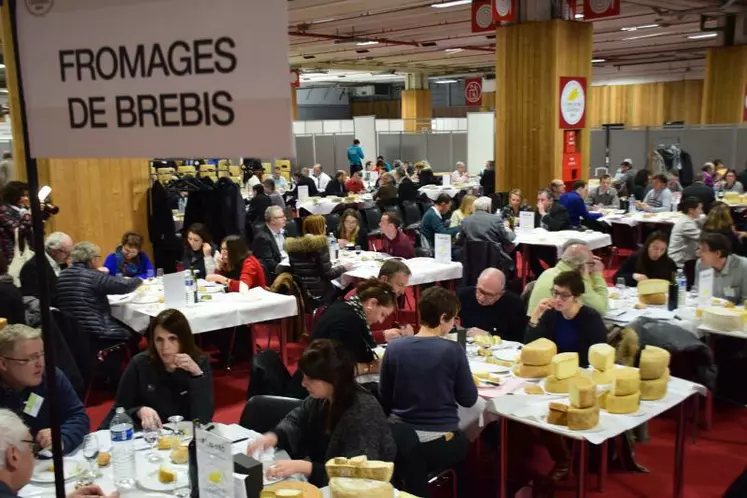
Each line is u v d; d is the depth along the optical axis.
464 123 25.08
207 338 6.19
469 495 3.80
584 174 11.53
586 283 4.72
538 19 10.84
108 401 5.36
